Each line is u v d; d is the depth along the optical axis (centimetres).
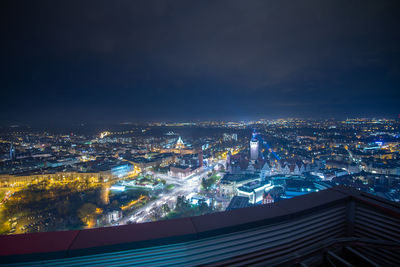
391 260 610
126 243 482
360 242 636
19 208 9131
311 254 620
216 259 548
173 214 8206
